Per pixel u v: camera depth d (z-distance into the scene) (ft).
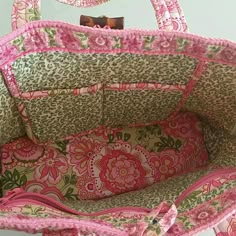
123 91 2.68
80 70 2.43
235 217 2.43
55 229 2.01
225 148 2.94
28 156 2.93
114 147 3.06
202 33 3.85
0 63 2.18
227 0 3.85
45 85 2.48
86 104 2.71
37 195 2.40
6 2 3.45
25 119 2.66
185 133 3.14
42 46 2.21
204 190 2.49
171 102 2.86
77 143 3.02
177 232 2.26
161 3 2.55
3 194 2.85
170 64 2.45
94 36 2.18
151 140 3.11
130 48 2.29
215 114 2.89
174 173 3.07
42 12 3.52
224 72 2.46
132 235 2.15
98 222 2.15
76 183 2.96
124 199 2.83
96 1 2.71
